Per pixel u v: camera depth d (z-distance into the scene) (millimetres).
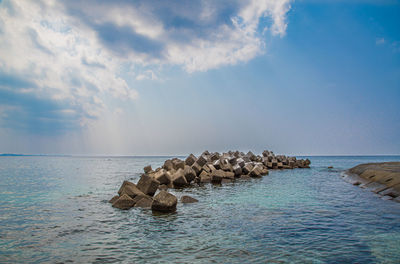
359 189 21953
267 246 8164
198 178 27078
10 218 12023
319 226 10445
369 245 8242
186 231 9875
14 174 39406
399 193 16734
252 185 24984
